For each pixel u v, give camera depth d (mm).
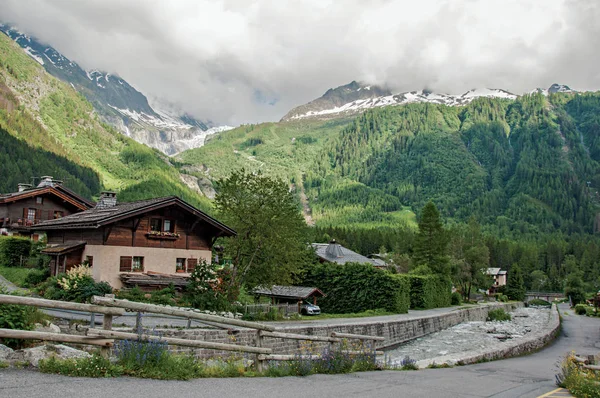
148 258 35750
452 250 105250
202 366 12609
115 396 8766
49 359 10508
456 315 54250
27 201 57781
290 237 42000
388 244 164375
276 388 11336
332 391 11602
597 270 170625
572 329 55844
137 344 11055
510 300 122625
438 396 12234
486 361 24516
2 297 9086
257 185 41969
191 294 33656
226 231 39062
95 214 38156
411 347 36625
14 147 139875
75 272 32125
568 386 14852
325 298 53812
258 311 37719
